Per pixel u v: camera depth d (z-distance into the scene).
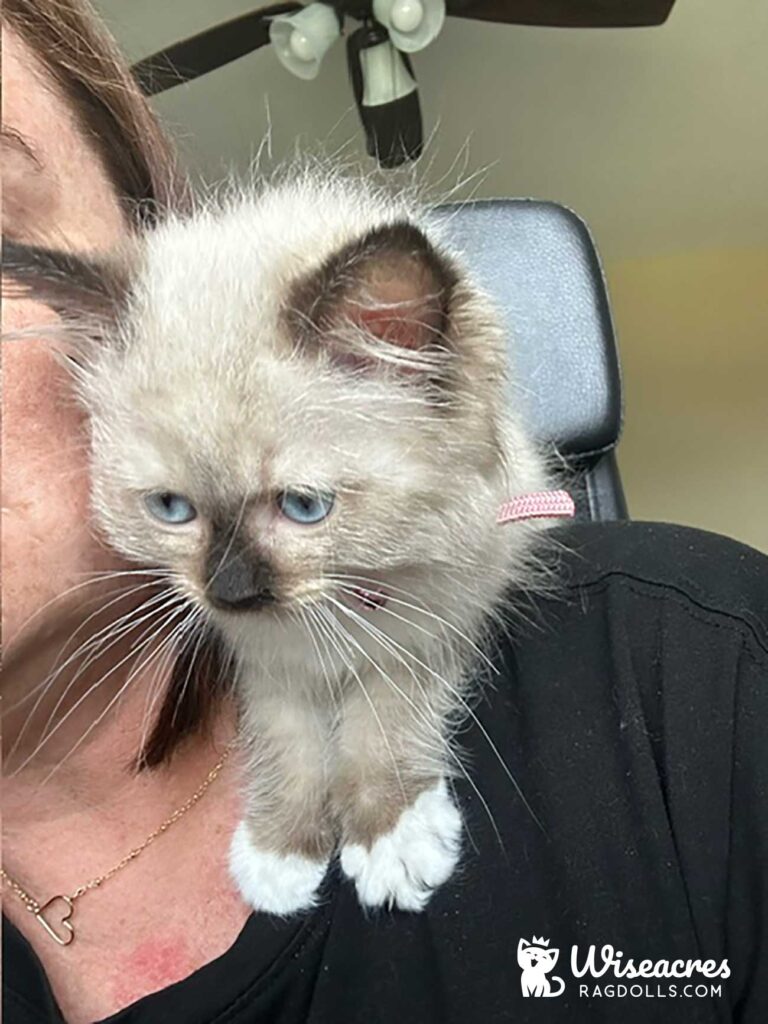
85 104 0.22
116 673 0.21
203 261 0.21
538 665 0.22
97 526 0.20
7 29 0.20
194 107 0.62
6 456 0.18
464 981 0.20
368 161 0.47
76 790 0.22
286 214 0.22
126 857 0.22
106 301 0.20
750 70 0.64
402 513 0.20
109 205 0.22
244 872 0.21
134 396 0.19
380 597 0.21
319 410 0.19
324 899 0.21
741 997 0.21
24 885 0.21
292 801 0.22
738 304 0.88
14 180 0.19
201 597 0.20
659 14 0.54
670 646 0.22
